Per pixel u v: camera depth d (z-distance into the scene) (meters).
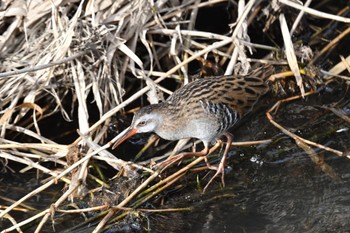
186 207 9.59
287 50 10.96
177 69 10.79
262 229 9.22
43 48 10.57
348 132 10.65
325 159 10.25
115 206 9.22
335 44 11.98
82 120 10.07
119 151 10.58
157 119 9.66
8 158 9.84
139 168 9.84
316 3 12.62
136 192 9.36
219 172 9.97
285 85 11.29
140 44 11.37
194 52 11.24
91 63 10.51
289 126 10.83
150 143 10.63
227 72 10.66
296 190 9.80
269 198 9.71
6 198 9.81
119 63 10.76
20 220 9.40
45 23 10.66
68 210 9.16
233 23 11.34
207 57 11.37
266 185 9.93
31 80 10.36
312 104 11.16
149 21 10.80
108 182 9.84
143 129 9.66
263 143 10.54
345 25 12.37
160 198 9.71
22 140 10.63
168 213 9.47
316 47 12.05
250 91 9.81
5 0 10.55
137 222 9.27
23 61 10.46
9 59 10.52
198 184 9.92
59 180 10.02
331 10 12.57
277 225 9.27
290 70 11.26
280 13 11.16
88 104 10.93
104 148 9.54
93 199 9.60
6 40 10.52
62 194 9.83
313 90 11.29
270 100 11.22
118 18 10.53
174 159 9.80
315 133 10.66
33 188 9.98
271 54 11.42
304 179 9.96
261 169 10.20
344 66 11.39
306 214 9.40
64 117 10.54
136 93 10.30
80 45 10.28
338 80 11.45
